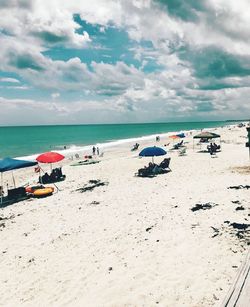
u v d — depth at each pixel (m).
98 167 27.36
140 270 7.80
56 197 17.45
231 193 13.80
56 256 9.55
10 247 10.77
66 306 6.77
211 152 29.44
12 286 8.11
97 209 14.16
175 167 24.11
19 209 15.67
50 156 19.73
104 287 7.27
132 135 123.06
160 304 6.23
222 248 8.30
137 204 14.18
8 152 64.88
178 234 9.70
